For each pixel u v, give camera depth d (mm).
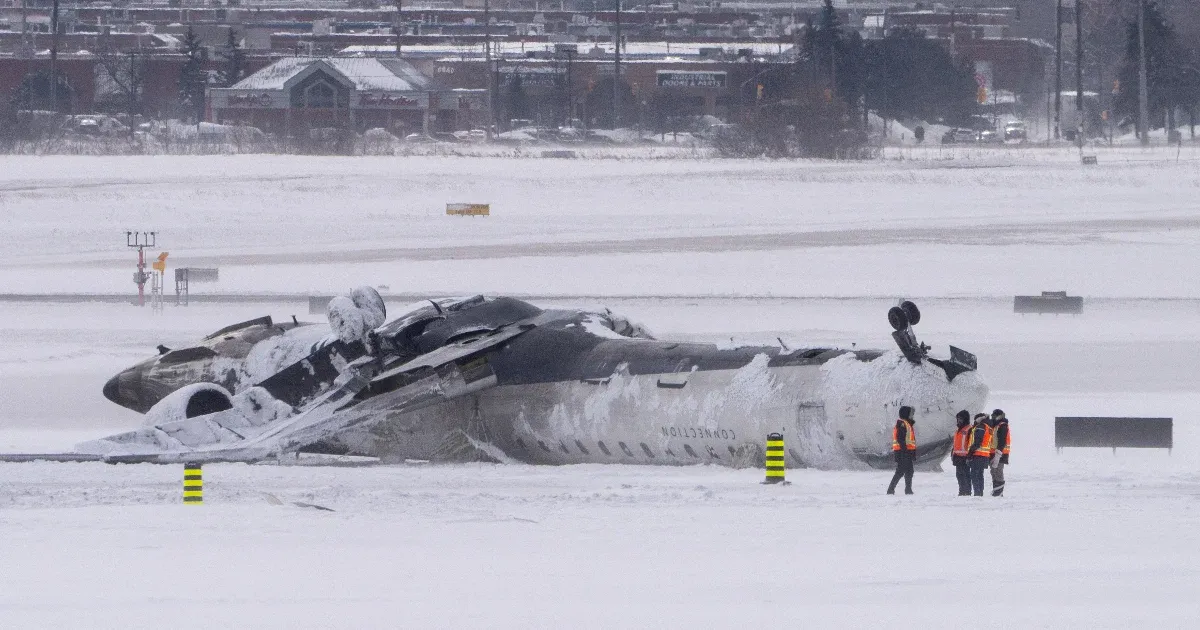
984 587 52625
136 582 53156
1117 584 53125
